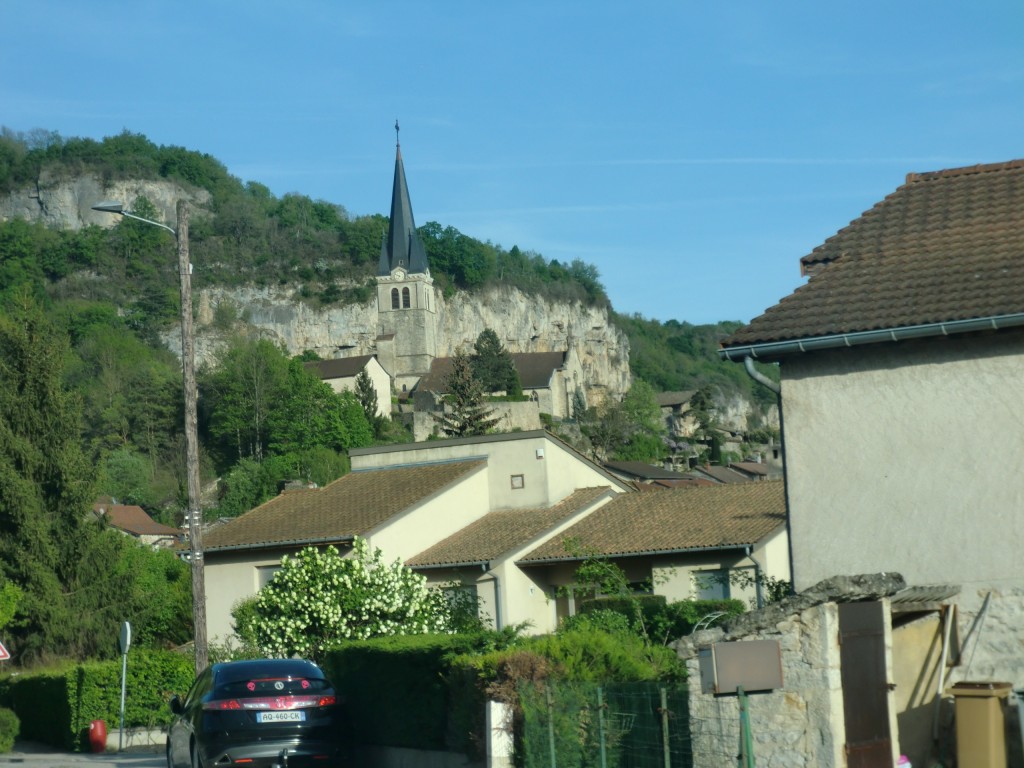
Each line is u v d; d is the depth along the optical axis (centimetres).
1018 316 1170
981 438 1218
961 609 1203
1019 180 1447
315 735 1539
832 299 1321
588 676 1172
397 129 19550
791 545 1290
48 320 4556
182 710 1684
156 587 4888
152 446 13000
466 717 1334
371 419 14862
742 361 1323
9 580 4188
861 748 927
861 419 1271
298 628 2470
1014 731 1030
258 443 13338
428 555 3191
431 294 19638
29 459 4300
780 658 898
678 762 1004
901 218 1446
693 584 2844
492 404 15612
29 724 3044
